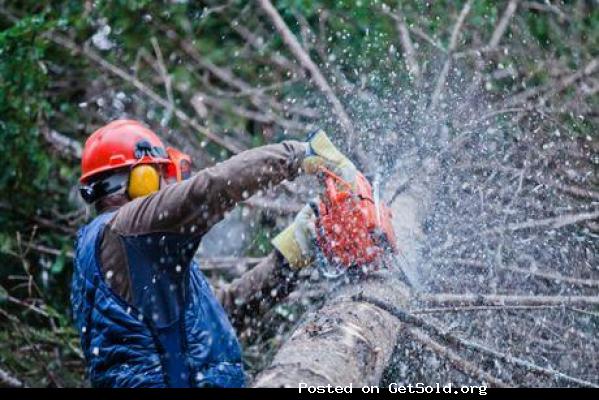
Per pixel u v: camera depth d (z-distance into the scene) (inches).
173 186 189.6
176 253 191.8
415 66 414.0
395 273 246.1
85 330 194.5
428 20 446.9
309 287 297.0
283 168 198.8
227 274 391.9
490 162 366.9
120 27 452.1
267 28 469.1
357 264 229.6
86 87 453.1
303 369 189.6
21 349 368.2
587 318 319.9
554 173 376.2
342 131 395.5
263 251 385.4
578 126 402.6
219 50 459.2
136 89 454.3
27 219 420.2
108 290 190.5
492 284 308.7
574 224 346.9
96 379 192.5
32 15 456.1
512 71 422.9
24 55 409.7
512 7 438.0
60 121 453.1
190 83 443.8
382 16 441.7
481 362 283.0
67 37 446.9
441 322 290.5
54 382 360.2
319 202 227.5
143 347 188.2
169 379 187.5
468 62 426.6
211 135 408.2
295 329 234.7
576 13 457.4
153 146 211.3
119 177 208.1
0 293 371.6
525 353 300.7
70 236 416.5
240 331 234.5
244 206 387.2
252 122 459.2
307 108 426.6
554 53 452.4
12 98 404.5
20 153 407.8
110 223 193.6
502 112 388.8
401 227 280.5
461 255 320.8
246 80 463.8
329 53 451.2
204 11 453.4
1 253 420.2
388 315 232.4
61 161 431.2
